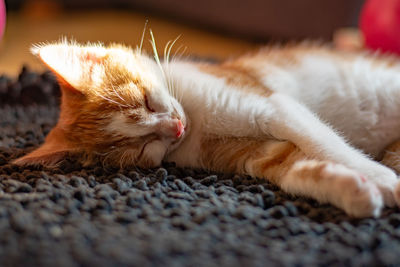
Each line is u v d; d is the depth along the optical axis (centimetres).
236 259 34
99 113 44
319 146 42
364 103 49
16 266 33
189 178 43
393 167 45
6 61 86
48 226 35
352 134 49
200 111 45
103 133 44
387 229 36
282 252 34
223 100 45
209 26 110
